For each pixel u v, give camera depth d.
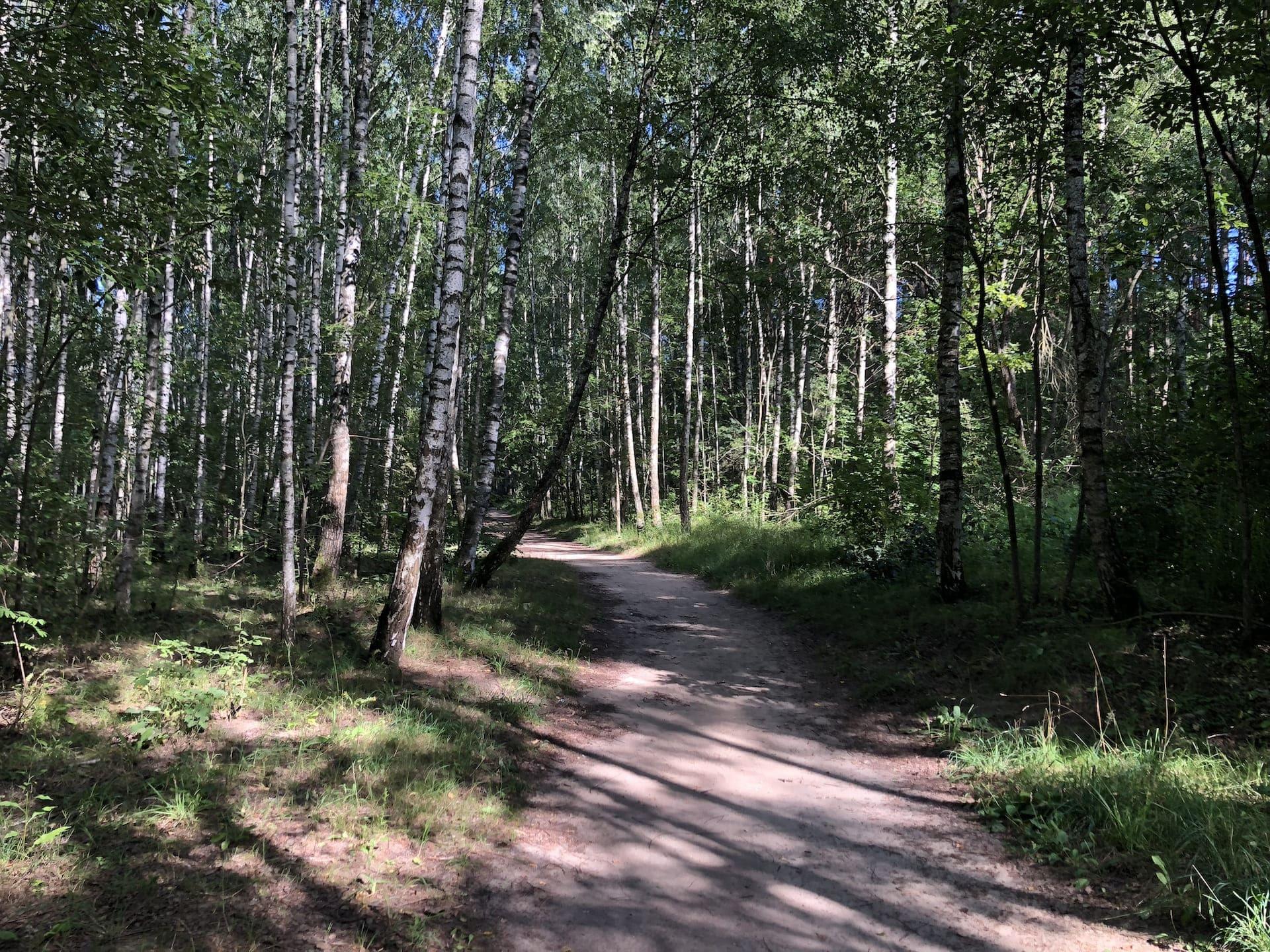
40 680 5.69
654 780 5.48
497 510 56.66
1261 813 4.10
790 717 7.12
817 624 10.46
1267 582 6.81
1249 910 3.20
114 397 9.47
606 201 26.20
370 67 14.29
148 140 6.23
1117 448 9.54
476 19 7.35
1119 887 3.75
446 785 4.75
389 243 18.41
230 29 16.84
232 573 13.66
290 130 8.20
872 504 11.91
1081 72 7.48
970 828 4.64
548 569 16.88
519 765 5.52
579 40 16.70
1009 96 8.45
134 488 8.52
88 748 4.71
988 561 10.89
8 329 8.00
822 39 11.80
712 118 12.79
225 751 4.94
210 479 19.73
